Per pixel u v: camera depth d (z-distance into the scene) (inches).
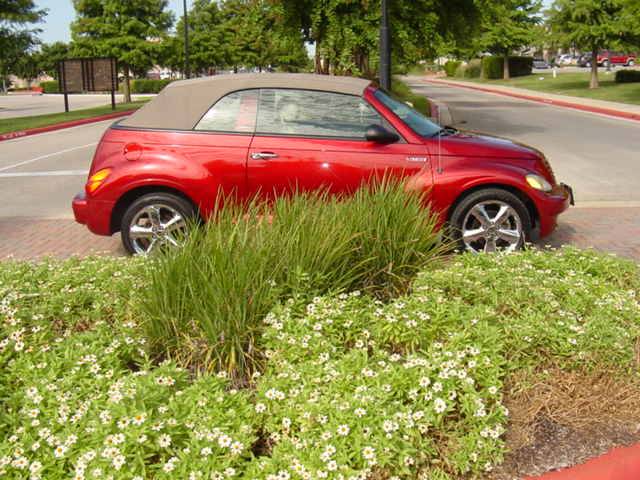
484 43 2410.2
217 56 2300.7
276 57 2405.3
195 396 123.6
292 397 124.6
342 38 636.7
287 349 141.7
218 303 146.8
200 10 2333.9
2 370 139.3
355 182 243.4
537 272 182.2
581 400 138.9
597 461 124.6
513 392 139.5
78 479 105.4
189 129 251.6
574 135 719.7
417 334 144.6
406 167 242.8
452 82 2650.1
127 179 248.4
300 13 653.9
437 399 119.3
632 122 866.1
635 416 136.9
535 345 145.2
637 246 283.0
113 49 1674.5
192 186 246.5
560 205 250.4
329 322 146.6
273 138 247.6
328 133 247.9
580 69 3006.9
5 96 2583.7
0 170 546.6
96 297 169.9
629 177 450.9
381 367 133.6
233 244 158.6
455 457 118.5
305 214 176.9
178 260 155.5
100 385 129.3
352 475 106.7
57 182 478.6
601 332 145.6
